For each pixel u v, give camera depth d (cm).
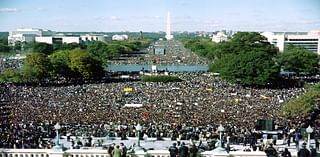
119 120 9988
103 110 11838
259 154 5472
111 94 15962
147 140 7606
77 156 5472
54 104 13138
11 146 6962
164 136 8056
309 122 9956
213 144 6600
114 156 4809
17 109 11944
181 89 17675
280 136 7856
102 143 7044
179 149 5328
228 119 10231
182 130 8400
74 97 15062
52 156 5475
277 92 17025
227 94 16212
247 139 7438
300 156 5166
